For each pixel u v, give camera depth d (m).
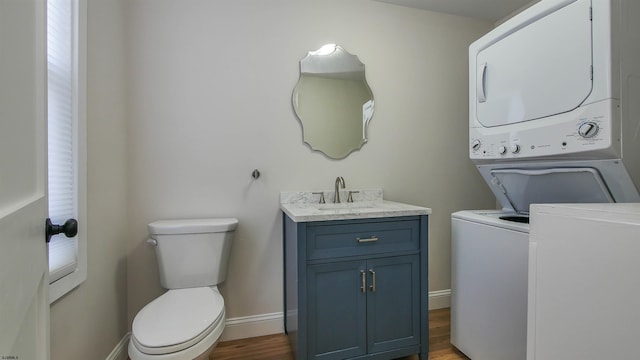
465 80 2.32
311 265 1.44
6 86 0.49
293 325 1.59
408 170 2.19
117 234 1.55
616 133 1.08
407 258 1.59
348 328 1.50
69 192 1.14
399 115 2.16
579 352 0.66
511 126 1.46
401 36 2.16
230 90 1.82
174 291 1.48
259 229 1.88
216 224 1.61
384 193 2.13
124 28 1.63
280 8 1.90
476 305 1.54
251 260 1.87
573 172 1.30
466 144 2.33
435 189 2.26
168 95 1.73
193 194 1.77
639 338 0.56
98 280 1.35
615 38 1.08
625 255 0.59
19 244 0.52
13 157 0.51
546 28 1.29
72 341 1.14
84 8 1.20
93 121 1.29
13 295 0.49
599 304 0.63
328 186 2.01
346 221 1.49
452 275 1.73
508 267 1.35
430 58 2.23
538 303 0.76
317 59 1.97
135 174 1.68
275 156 1.90
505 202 1.78
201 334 1.12
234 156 1.83
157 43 1.71
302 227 1.42
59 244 1.07
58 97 1.08
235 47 1.83
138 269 1.69
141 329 1.12
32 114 0.61
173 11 1.73
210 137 1.79
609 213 0.61
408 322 1.59
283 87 1.91
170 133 1.73
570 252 0.69
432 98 2.24
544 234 0.75
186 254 1.58
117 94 1.54
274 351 1.71
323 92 1.99
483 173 1.77
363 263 1.52
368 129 2.09
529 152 1.37
